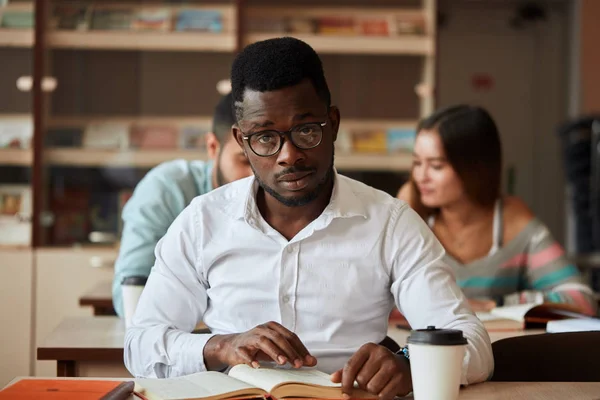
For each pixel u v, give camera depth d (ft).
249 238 5.11
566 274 8.52
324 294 5.04
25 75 14.48
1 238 14.21
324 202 5.09
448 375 3.86
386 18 15.96
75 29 14.98
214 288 5.22
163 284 5.26
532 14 23.53
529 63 23.99
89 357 6.05
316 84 4.63
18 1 14.58
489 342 4.84
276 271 5.07
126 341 5.17
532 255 8.70
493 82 23.98
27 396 3.90
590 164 20.04
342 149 15.79
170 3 15.39
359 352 4.19
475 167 8.58
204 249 5.19
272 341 4.34
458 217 8.77
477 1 23.67
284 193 4.72
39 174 14.43
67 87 14.96
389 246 5.08
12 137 14.40
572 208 20.58
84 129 14.96
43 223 14.44
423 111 15.90
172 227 5.36
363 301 5.07
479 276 8.65
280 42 4.66
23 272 14.01
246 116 4.64
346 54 15.87
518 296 8.14
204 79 15.37
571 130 20.33
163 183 8.16
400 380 4.11
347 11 15.99
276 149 4.62
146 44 15.14
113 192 14.83
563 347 5.49
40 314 13.99
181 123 15.34
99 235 14.62
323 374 4.43
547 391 4.47
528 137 24.03
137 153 15.02
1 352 13.87
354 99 15.93
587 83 22.79
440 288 4.99
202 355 4.67
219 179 7.70
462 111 8.71
